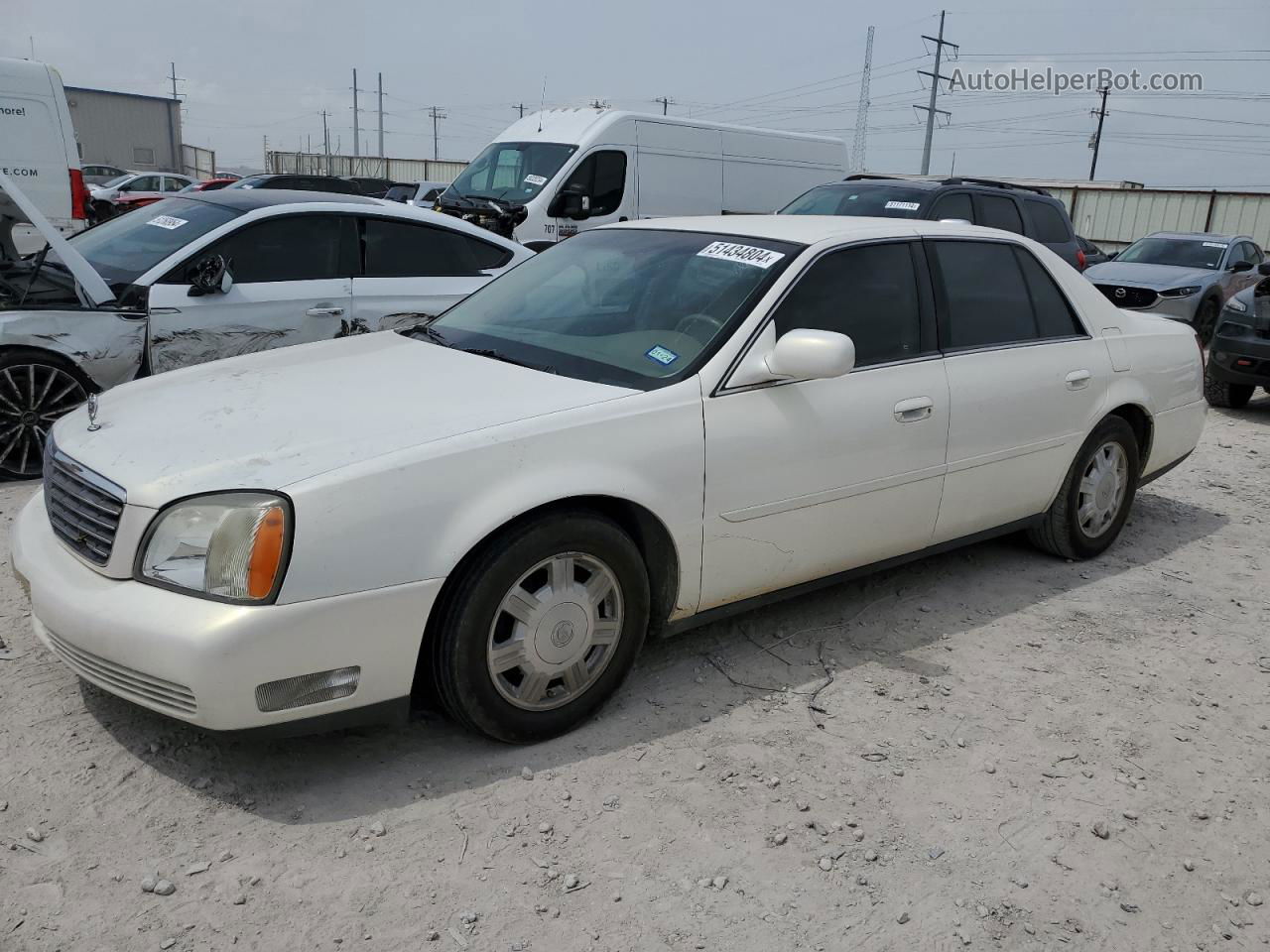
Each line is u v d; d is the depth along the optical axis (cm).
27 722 316
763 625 420
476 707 304
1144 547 547
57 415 568
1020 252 465
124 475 284
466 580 295
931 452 407
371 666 282
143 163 5250
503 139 1307
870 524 396
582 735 330
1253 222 2669
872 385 385
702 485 338
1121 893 274
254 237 627
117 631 270
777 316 364
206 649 260
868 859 279
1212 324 1378
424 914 249
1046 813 305
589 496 320
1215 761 340
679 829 286
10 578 416
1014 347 445
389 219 680
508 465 298
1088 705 371
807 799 303
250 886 255
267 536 265
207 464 282
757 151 1378
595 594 324
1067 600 466
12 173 1071
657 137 1266
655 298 382
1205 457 768
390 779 301
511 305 416
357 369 360
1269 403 1028
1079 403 470
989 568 499
